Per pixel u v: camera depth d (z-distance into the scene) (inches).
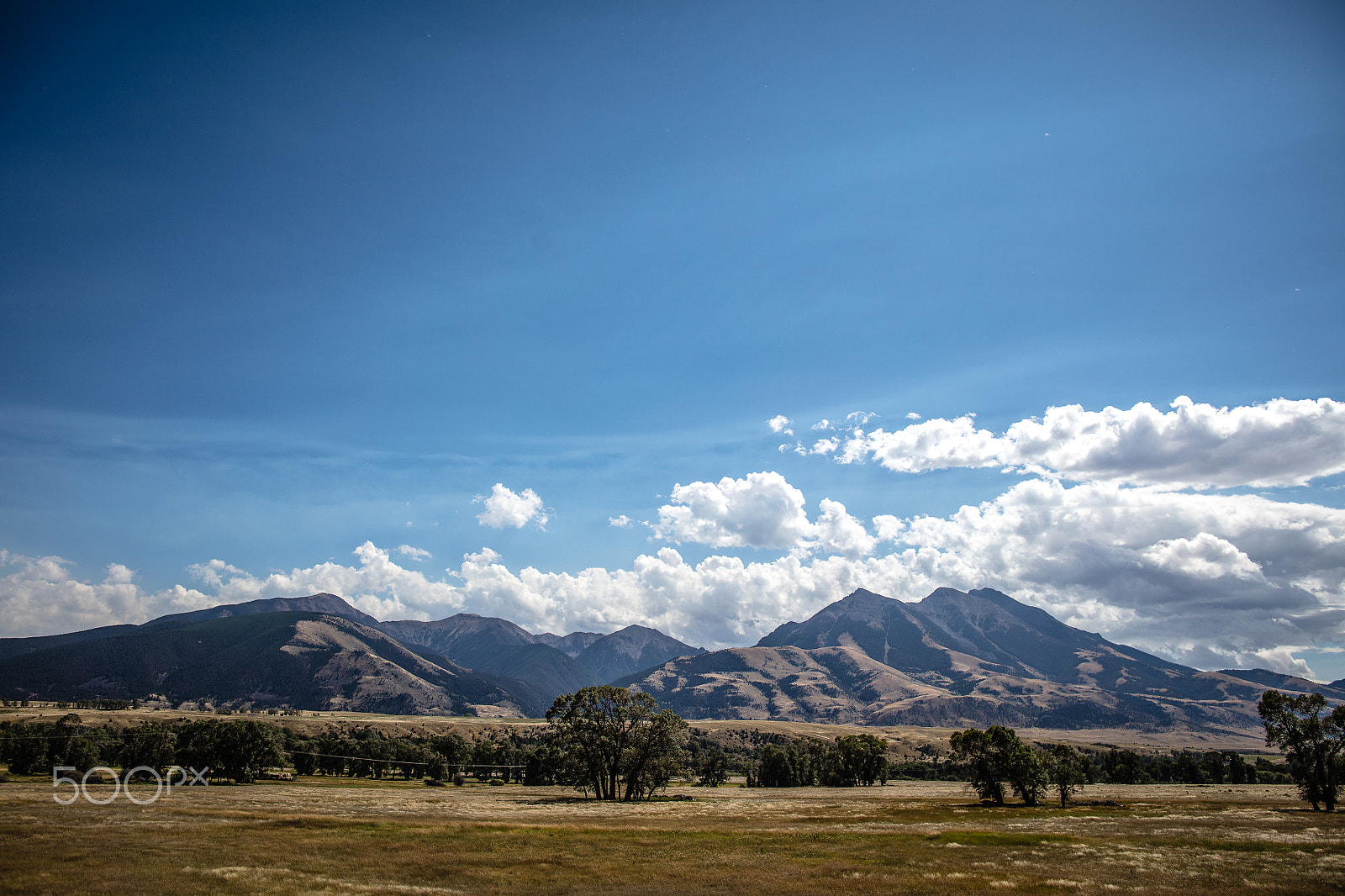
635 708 5300.2
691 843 2524.6
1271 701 3902.6
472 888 1754.4
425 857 2139.5
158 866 1849.2
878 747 7317.9
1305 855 2231.8
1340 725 3713.1
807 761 7509.8
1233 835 2738.7
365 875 1856.5
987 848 2422.5
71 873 1724.9
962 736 4766.2
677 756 5329.7
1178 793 5654.5
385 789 5502.0
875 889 1775.3
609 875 1943.9
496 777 7795.3
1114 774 7711.6
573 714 5270.7
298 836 2454.5
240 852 2098.9
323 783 5935.0
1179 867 2050.9
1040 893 1728.6
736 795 5664.4
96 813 2881.4
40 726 7367.1
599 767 5137.8
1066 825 3179.1
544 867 2043.6
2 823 2476.6
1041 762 4421.8
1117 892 1724.9
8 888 1576.0
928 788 6761.8
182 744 5930.1
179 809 3157.0
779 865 2112.5
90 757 5551.2
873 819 3496.6
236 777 5689.0
